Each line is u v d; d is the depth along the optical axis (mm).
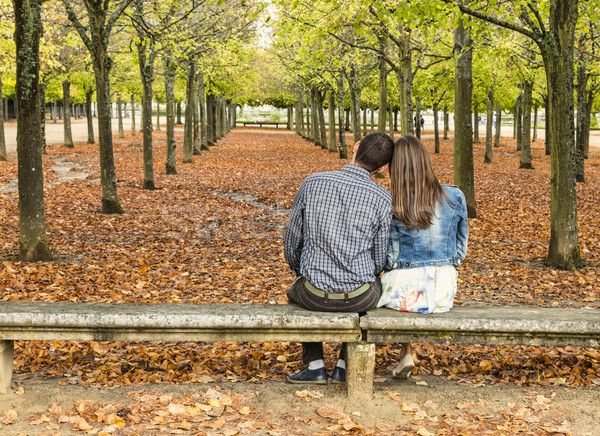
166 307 3682
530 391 3691
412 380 3986
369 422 3289
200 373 4086
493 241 10211
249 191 17312
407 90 16828
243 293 6820
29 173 7953
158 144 37625
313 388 3699
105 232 10562
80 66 27109
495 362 4418
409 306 3582
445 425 3250
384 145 3467
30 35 7641
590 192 16828
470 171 12531
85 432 3096
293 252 3574
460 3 8430
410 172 3479
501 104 35375
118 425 3162
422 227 3500
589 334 3541
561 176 8055
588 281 7387
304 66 22766
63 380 3871
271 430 3150
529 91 23969
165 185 17938
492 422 3283
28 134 7848
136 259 8492
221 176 20906
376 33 14773
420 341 3525
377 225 3410
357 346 3508
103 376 3965
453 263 3619
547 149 31984
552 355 4566
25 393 3561
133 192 16125
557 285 7180
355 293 3451
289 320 3457
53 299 6281
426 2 7445
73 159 25656
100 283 7043
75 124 69375
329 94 33719
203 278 7555
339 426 3199
